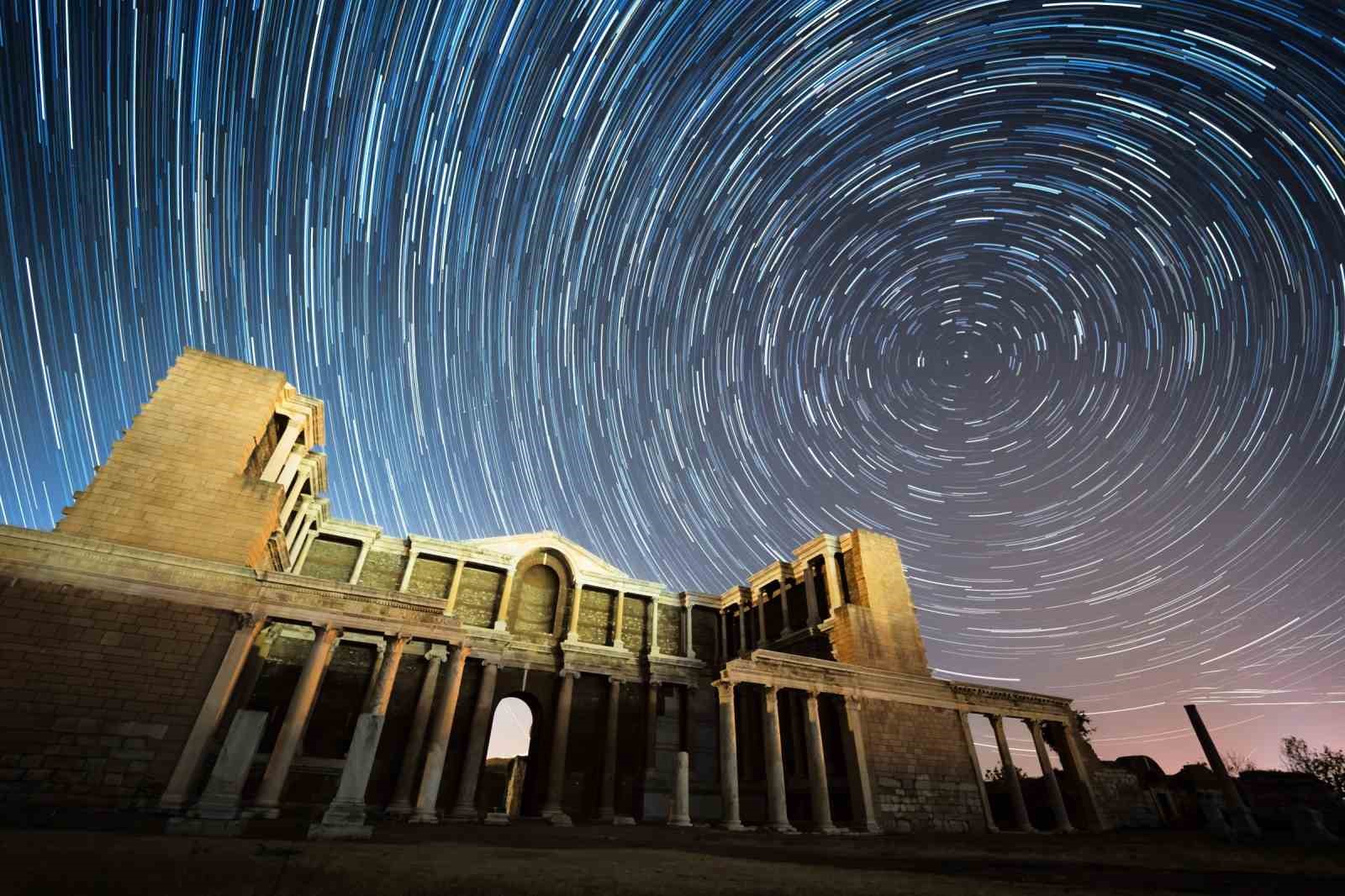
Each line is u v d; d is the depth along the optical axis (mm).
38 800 14867
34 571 17156
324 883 6586
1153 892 7590
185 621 18156
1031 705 32062
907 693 28188
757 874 8789
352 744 12891
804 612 34938
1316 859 13977
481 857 9578
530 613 33750
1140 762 40500
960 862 11867
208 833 12188
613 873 8227
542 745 30047
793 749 29734
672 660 33906
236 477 21422
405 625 20672
